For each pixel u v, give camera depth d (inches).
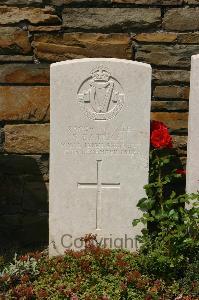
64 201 160.1
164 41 174.4
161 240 155.6
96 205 160.7
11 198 181.9
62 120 156.0
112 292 141.2
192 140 159.2
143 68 154.2
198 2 172.7
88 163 158.4
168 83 176.9
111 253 155.8
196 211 150.6
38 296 139.8
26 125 177.9
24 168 180.4
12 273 147.3
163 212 153.8
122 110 156.2
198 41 174.4
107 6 173.0
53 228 161.5
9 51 174.7
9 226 183.3
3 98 175.9
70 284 143.9
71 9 172.9
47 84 176.2
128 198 160.4
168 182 173.9
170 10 173.0
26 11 172.9
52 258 156.3
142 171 159.2
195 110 157.6
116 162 158.7
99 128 156.9
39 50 174.9
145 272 149.3
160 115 178.7
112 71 154.4
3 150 179.3
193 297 141.9
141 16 173.2
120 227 161.9
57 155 157.6
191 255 153.3
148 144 157.8
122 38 174.6
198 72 155.7
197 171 160.2
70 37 174.4
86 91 154.9
